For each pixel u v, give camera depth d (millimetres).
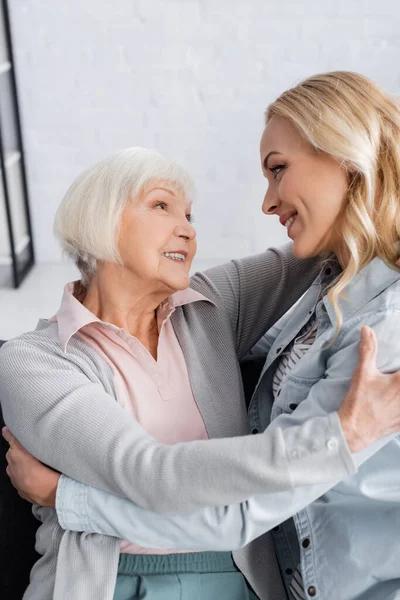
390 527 1219
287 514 1155
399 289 1203
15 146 3824
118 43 3705
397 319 1167
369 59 3748
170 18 3664
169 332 1457
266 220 3977
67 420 1208
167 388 1375
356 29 3693
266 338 1673
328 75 1264
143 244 1326
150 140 3867
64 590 1211
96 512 1202
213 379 1437
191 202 1457
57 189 3971
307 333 1393
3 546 1366
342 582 1235
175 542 1184
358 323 1208
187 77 3756
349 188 1235
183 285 1359
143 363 1366
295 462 1087
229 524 1149
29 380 1264
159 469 1131
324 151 1212
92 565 1224
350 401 1094
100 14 3662
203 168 3896
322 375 1271
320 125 1204
